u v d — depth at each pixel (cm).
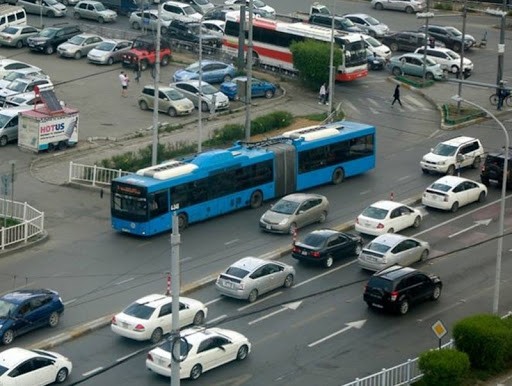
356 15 14025
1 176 9175
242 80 9725
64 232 8106
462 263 7794
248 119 9388
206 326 6162
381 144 10356
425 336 6606
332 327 6694
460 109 11288
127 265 7525
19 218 8212
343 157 9369
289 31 12488
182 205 8212
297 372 6075
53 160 9712
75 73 12488
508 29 14912
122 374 6006
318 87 12050
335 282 7362
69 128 10000
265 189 8812
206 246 7894
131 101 11544
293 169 9006
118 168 9231
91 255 7700
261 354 6294
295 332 6606
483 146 10306
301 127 10638
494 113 11312
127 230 8050
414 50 13488
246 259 7169
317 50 11862
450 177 8988
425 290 7044
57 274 7350
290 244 8000
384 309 6869
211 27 13512
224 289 6975
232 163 8531
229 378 5972
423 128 10844
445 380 5809
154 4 14762
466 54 13675
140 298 6781
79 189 9019
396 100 11575
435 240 8200
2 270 7400
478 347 6128
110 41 12975
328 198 8988
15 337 6356
